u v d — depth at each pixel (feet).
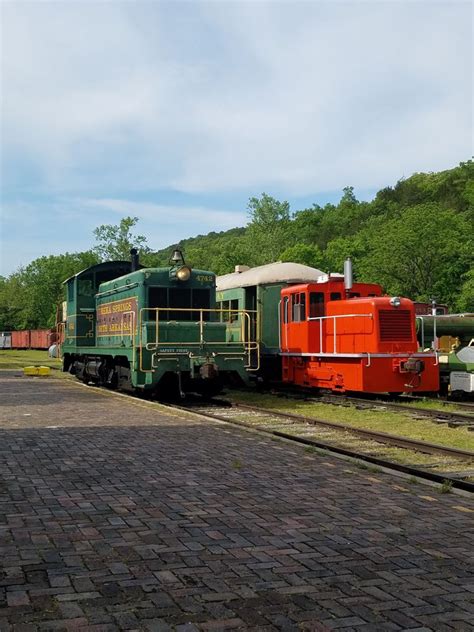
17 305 329.52
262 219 233.14
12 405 49.73
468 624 12.25
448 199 312.71
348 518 19.27
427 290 148.77
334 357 56.39
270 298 66.23
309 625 12.12
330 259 209.97
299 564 15.30
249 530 17.90
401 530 18.16
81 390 64.80
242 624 12.13
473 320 70.49
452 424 40.88
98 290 74.02
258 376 69.05
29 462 26.94
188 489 22.52
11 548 16.22
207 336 55.77
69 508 19.97
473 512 20.29
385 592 13.71
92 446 30.83
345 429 38.91
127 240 188.24
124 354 56.65
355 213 392.47
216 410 50.88
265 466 26.73
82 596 13.29
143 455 28.66
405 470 27.91
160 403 54.95
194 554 15.89
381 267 152.46
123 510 19.75
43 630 11.76
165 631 11.79
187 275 56.65
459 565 15.39
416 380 53.36
